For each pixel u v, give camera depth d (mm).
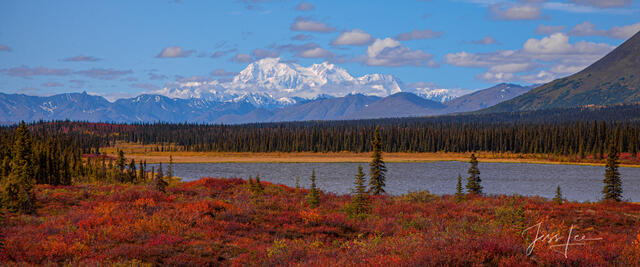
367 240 15852
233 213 19922
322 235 17406
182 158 165500
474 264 10359
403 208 24859
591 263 10836
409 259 11195
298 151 194500
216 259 13617
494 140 186375
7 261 12453
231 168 123375
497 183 81312
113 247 14133
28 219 18984
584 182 83500
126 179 69750
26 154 48969
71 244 14055
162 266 12656
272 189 35562
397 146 196000
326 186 75188
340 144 197250
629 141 151000
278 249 14266
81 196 27766
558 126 183625
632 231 19156
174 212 19438
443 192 65625
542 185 77812
